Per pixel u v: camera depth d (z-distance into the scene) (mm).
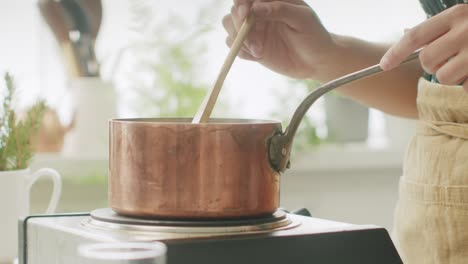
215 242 747
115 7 2338
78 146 2225
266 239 767
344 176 2461
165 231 790
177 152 802
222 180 806
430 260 1082
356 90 1342
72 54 2215
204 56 2396
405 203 1129
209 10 2387
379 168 2475
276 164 841
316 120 2479
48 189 2193
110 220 829
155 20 2365
